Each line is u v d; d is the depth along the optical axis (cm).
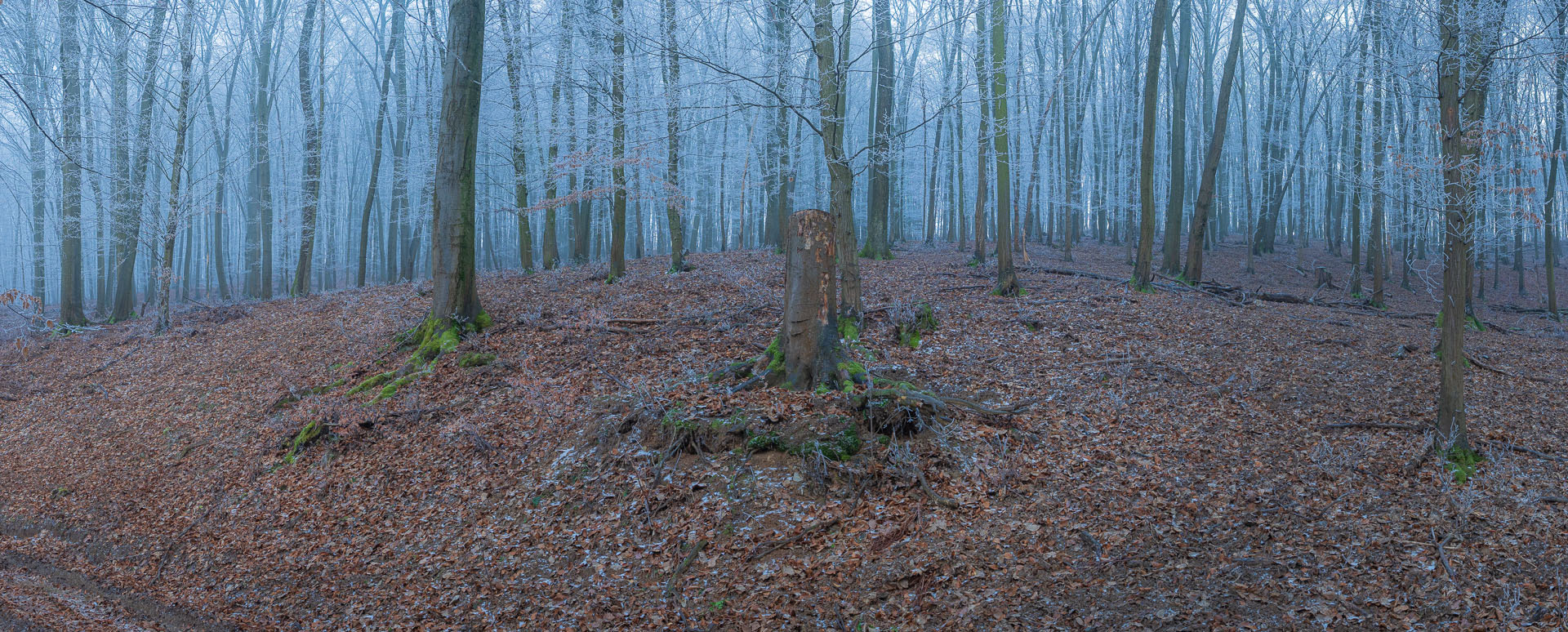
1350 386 1057
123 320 2220
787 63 1184
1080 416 934
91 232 2769
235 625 724
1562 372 1192
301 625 714
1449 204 784
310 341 1565
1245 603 579
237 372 1460
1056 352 1194
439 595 727
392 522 873
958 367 1108
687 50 1166
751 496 775
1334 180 3106
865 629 600
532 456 928
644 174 2039
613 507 802
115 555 919
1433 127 980
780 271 1883
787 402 875
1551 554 604
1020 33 2591
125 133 2102
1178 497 737
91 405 1416
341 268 4753
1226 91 1873
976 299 1566
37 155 2488
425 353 1303
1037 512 725
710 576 689
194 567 863
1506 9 857
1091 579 626
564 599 689
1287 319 1500
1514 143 1045
